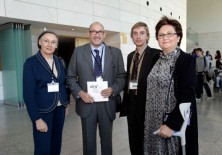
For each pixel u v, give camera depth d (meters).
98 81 2.33
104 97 2.34
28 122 4.89
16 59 6.67
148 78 1.82
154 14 12.16
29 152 3.25
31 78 2.08
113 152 3.17
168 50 1.72
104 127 2.43
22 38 6.79
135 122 2.42
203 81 7.39
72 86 2.35
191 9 20.75
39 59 2.17
